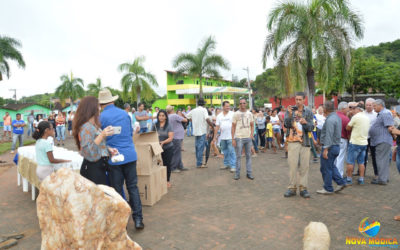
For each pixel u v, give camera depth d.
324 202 5.01
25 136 21.08
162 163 5.89
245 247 3.44
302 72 14.21
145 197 4.99
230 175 7.28
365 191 5.64
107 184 3.90
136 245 2.53
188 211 4.70
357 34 14.47
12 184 6.84
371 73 24.27
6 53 25.94
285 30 13.73
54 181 2.34
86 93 48.03
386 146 5.96
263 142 11.30
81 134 3.36
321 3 13.72
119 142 3.86
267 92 57.25
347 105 6.72
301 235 3.72
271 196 5.43
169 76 55.66
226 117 7.86
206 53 26.25
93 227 2.29
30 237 3.86
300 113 5.22
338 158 6.39
